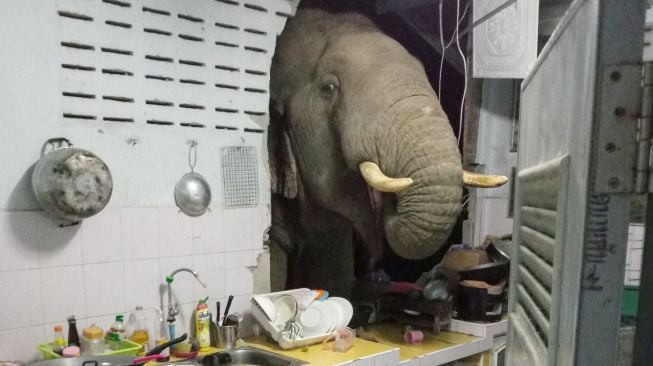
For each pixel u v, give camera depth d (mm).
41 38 1878
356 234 3775
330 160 2699
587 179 752
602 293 751
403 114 2318
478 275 2977
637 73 717
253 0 2479
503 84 3680
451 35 3518
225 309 2365
